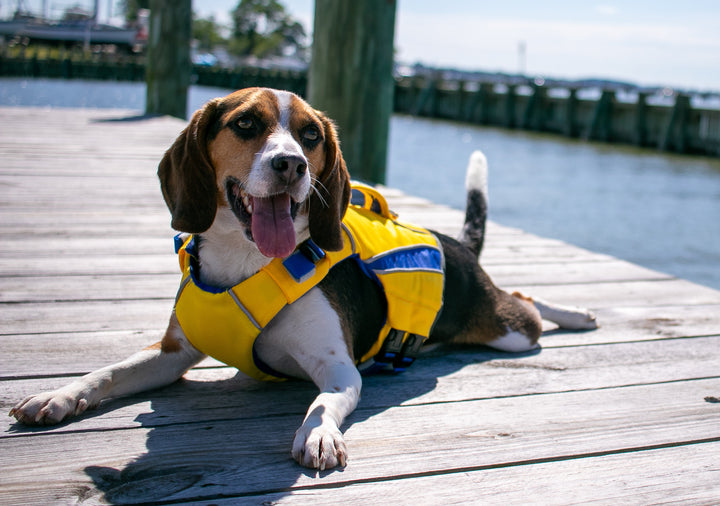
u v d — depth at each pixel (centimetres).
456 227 527
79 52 5250
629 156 2047
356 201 293
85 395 223
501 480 197
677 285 432
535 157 1916
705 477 205
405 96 3669
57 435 209
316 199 239
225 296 226
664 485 199
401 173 1431
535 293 397
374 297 257
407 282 261
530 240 537
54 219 487
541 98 2822
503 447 216
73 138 889
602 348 317
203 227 227
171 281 371
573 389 267
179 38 1227
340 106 689
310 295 232
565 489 194
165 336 249
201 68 4975
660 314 371
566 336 333
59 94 2673
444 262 286
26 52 4881
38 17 5947
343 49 676
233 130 224
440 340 299
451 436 222
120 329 303
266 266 229
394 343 264
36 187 587
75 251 414
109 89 3259
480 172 353
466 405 248
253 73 4462
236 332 227
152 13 1218
